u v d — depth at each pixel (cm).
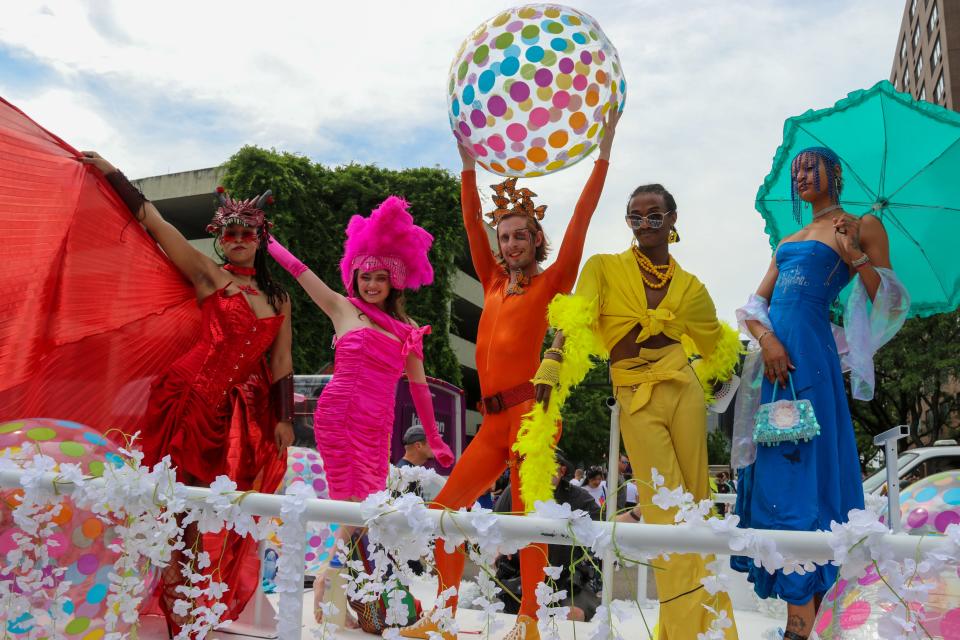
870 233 281
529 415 294
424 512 179
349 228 387
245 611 343
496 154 348
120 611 221
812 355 267
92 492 214
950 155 327
